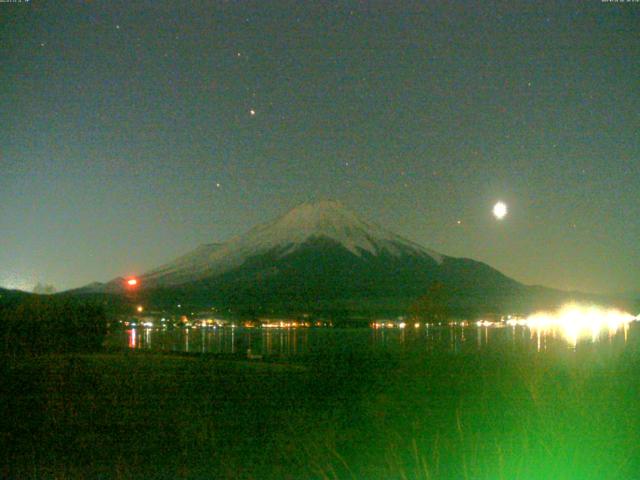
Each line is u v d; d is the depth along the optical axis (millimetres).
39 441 14352
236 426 15984
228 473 11219
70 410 18984
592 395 11367
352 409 18141
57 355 40500
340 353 40438
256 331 105688
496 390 16031
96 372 30422
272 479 10742
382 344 46125
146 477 11062
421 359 27266
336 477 10258
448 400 17750
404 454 11578
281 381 26250
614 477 8039
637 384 13422
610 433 8969
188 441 14156
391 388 21422
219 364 35562
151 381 26609
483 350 26203
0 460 12477
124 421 16984
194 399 21266
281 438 14188
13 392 23047
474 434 11375
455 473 9781
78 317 48750
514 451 8672
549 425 9188
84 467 11797
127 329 94500
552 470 8180
